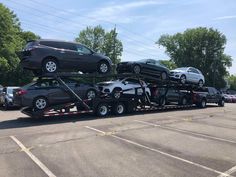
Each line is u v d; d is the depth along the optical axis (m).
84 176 7.74
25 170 8.16
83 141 11.66
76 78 17.52
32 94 15.75
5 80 49.09
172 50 86.81
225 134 13.96
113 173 8.00
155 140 12.16
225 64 83.62
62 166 8.55
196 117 19.55
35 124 15.49
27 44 16.05
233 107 28.83
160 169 8.40
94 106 18.05
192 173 8.10
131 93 20.62
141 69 20.59
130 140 12.04
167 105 23.52
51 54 15.78
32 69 16.05
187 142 11.97
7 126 14.88
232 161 9.37
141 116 18.98
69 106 16.88
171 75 23.28
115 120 17.00
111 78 20.17
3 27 42.38
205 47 83.00
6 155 9.63
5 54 41.78
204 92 27.19
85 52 17.12
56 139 11.93
